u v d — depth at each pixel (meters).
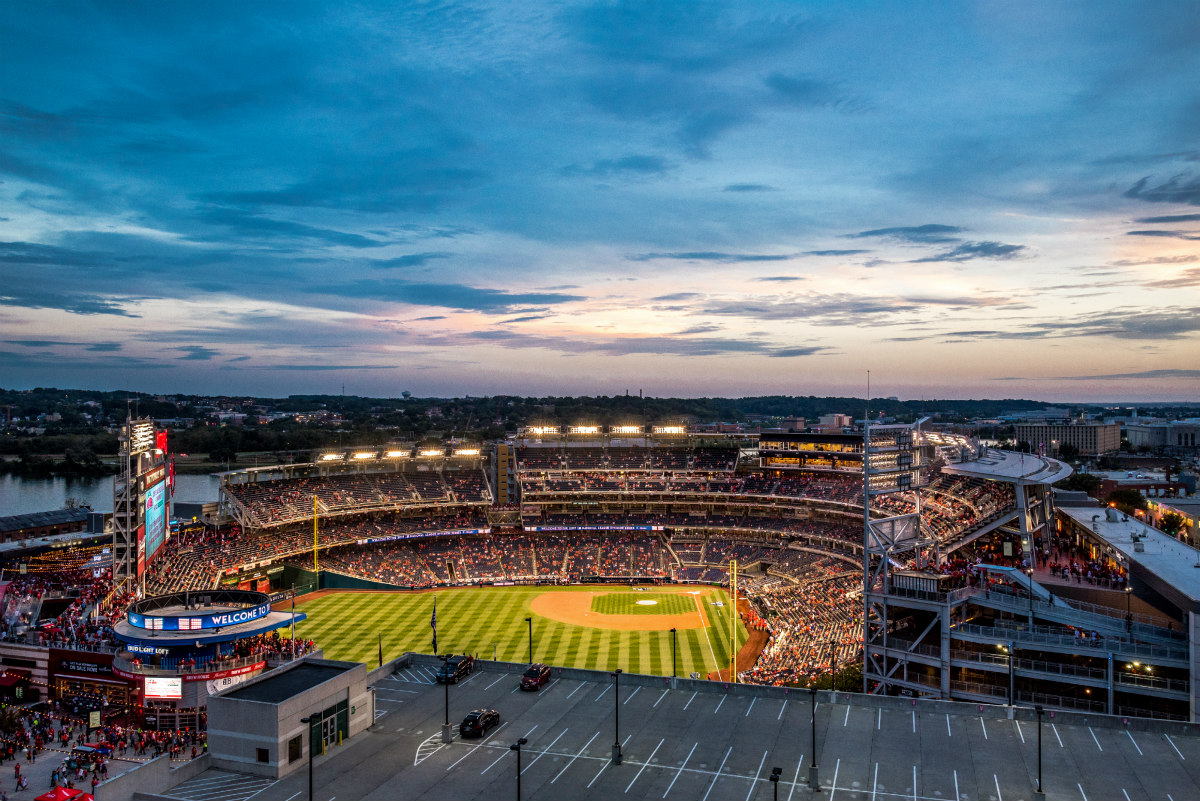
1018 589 80.31
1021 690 72.19
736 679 90.81
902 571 81.56
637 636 113.25
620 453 192.62
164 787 49.34
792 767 51.25
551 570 158.38
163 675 80.56
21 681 88.69
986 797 47.03
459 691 65.69
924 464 92.06
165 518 134.50
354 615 127.12
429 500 178.00
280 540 153.88
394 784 49.69
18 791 65.44
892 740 54.84
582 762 52.47
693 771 51.00
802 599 123.00
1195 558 81.06
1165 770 50.06
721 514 174.75
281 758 50.94
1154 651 66.38
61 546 152.25
